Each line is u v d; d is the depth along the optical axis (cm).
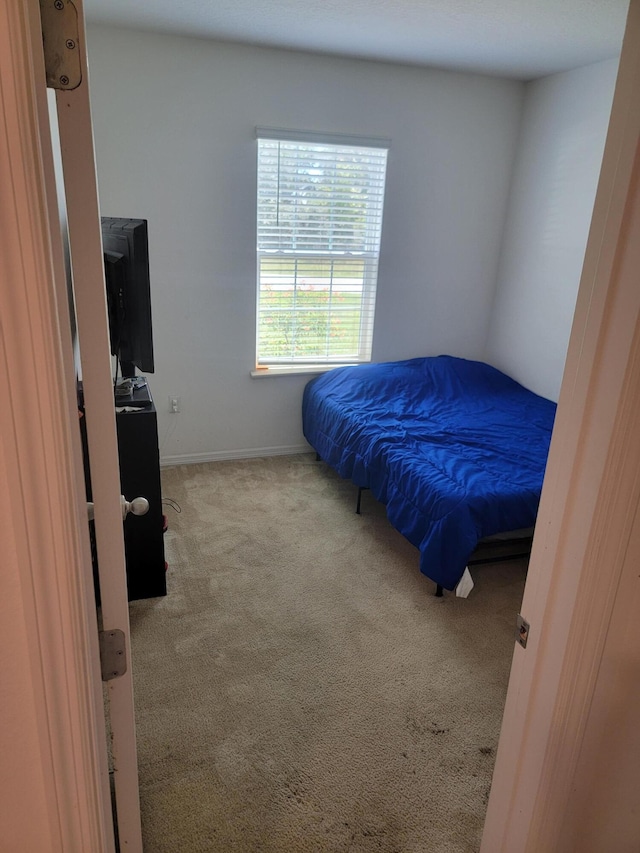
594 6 248
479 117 381
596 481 83
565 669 93
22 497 65
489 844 119
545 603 95
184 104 322
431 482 247
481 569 271
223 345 371
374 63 347
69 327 66
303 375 395
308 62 335
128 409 221
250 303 368
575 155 348
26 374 61
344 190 368
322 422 357
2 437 62
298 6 260
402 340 414
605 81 324
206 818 150
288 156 351
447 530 230
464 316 427
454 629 227
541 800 103
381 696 192
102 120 313
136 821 107
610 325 79
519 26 276
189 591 247
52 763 78
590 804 108
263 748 171
